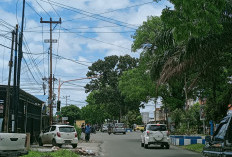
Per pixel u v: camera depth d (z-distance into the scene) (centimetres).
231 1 1361
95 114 11256
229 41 1455
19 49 2106
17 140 1430
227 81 2330
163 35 1532
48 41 3669
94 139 3762
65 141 2364
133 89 3469
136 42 3262
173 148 2394
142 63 3275
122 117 8575
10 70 2086
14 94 2147
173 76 1602
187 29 1008
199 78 1853
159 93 3372
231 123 815
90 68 7694
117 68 7575
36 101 3231
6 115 2033
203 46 1438
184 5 938
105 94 7306
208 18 974
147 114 7831
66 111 12575
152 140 2306
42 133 2603
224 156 782
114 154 1883
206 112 2195
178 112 3353
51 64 3638
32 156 1435
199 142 2553
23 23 2136
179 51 1605
